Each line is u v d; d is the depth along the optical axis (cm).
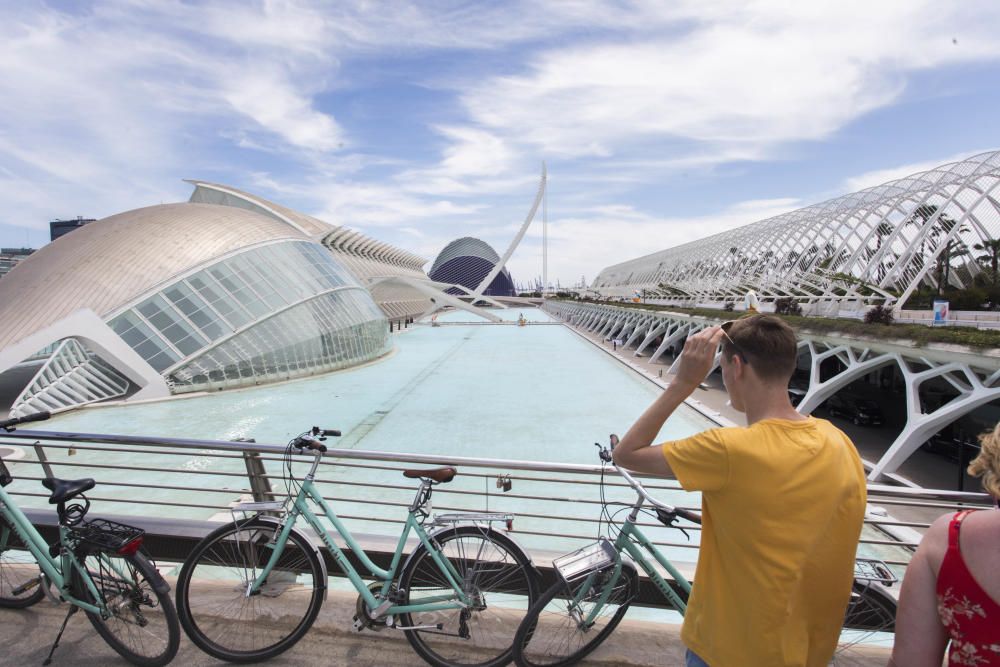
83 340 2223
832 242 5084
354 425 1955
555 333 6156
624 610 344
